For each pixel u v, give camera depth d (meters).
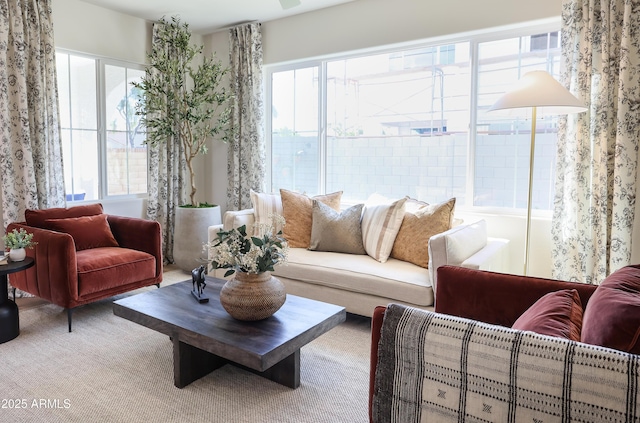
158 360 2.64
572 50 3.07
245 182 4.90
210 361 2.49
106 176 4.55
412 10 3.82
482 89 3.68
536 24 3.38
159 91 4.41
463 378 1.22
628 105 2.85
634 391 0.99
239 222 3.81
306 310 2.47
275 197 4.10
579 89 3.02
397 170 4.20
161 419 2.05
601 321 1.18
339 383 2.40
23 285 3.36
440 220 3.21
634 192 2.88
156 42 4.71
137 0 4.09
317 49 4.39
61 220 3.47
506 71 3.58
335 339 3.01
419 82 4.01
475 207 3.78
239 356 1.98
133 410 2.12
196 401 2.20
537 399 1.10
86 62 4.32
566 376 1.07
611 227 2.96
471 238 2.94
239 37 4.80
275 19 4.64
